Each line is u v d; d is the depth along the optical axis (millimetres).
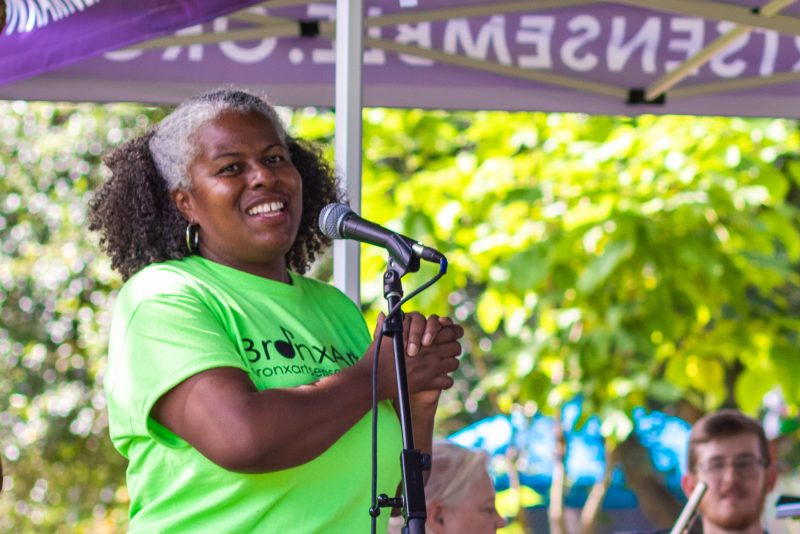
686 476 7082
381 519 4066
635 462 13773
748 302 11711
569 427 12648
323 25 6539
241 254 4137
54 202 15141
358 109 5000
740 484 6828
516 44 6723
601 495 12227
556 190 11062
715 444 6883
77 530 15453
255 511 3781
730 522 6832
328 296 4465
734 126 11094
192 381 3689
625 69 6824
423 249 3730
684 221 10609
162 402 3738
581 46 6777
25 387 15195
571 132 11523
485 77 6750
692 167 10625
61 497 15438
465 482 5863
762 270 11094
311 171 4777
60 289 15141
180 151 4172
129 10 4992
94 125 15070
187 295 3887
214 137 4141
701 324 11250
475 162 11625
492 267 11242
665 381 11289
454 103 6750
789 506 5434
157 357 3740
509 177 11266
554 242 10773
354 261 4992
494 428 13531
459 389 15125
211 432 3623
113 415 3887
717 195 10625
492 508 5934
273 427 3615
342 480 3918
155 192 4270
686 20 6812
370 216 11656
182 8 4871
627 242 10367
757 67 6930
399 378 3697
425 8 6512
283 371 3949
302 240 4812
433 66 6703
